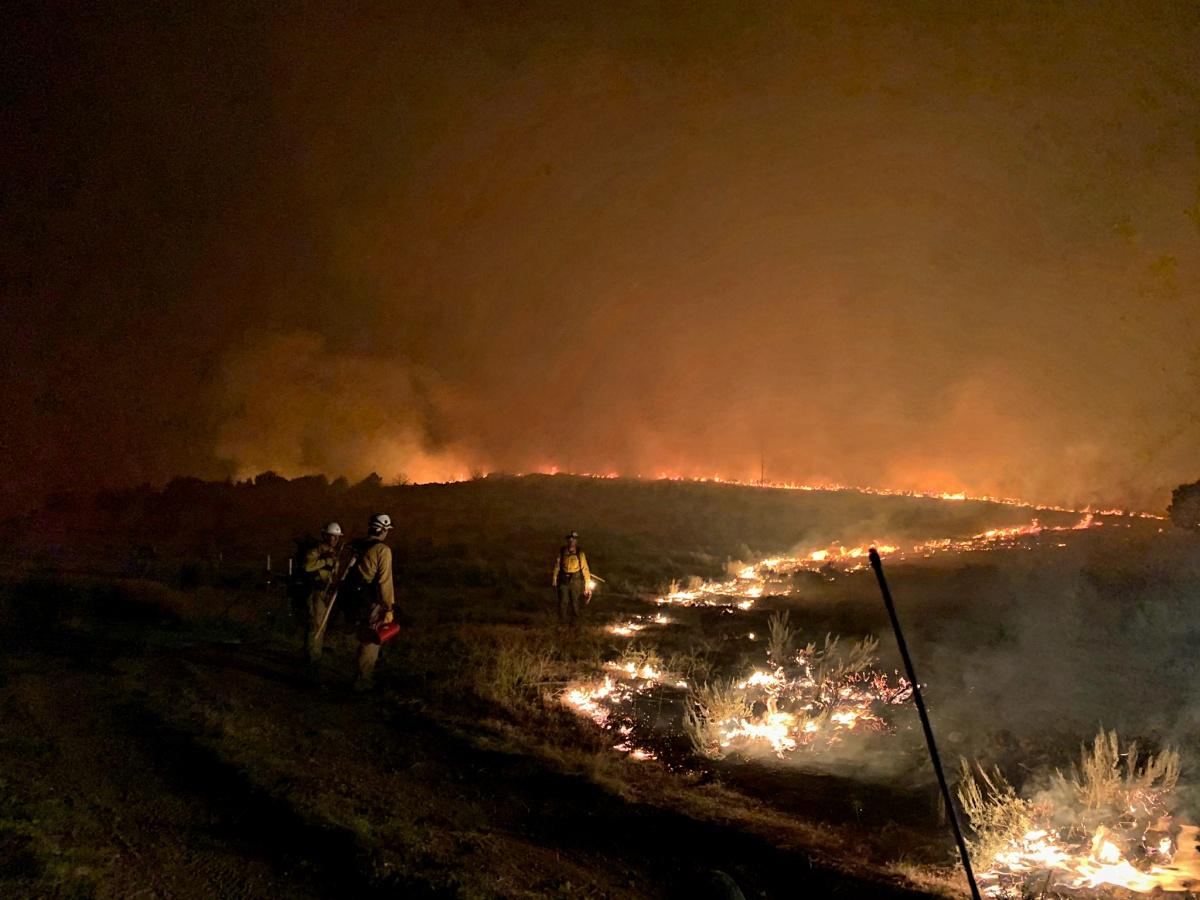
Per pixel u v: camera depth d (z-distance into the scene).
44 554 23.34
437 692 9.46
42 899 3.84
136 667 9.07
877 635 12.41
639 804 6.54
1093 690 8.68
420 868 4.80
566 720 9.12
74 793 5.29
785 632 12.63
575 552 15.70
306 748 7.00
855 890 5.26
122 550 25.02
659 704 9.84
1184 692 8.35
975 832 6.18
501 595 19.19
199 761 6.18
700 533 30.34
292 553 25.48
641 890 5.11
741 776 7.59
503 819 6.05
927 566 18.53
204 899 4.13
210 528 31.56
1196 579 12.50
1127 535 18.59
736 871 5.50
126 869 4.32
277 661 10.50
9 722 6.65
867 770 7.59
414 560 25.02
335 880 4.50
